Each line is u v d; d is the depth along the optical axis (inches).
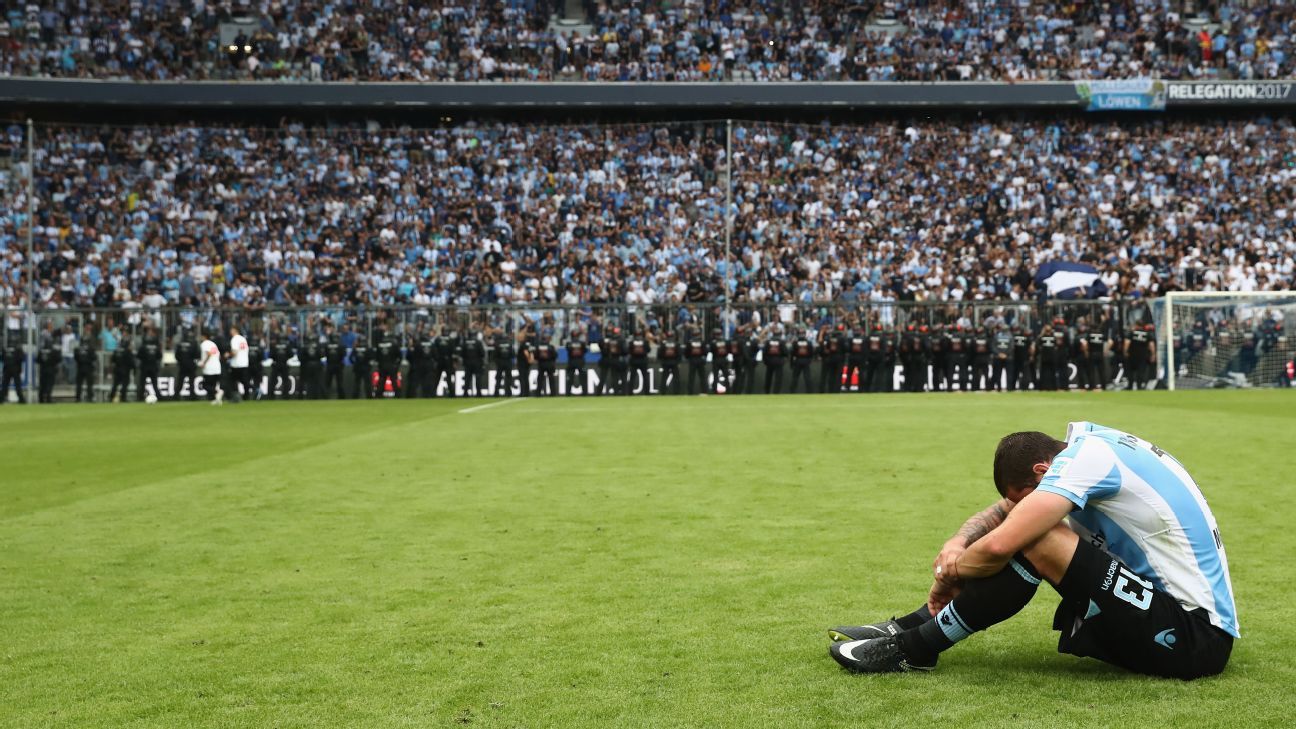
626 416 738.8
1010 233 1407.5
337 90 1462.8
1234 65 1523.1
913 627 157.9
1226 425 598.9
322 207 1428.4
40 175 1424.7
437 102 1472.7
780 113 1553.9
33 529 291.4
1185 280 1348.4
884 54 1535.4
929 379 1173.7
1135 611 142.6
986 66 1529.3
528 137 1503.4
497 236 1402.6
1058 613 151.4
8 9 1464.1
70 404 1058.7
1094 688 146.2
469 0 1542.8
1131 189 1450.5
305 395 1134.4
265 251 1378.0
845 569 227.3
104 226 1389.0
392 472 414.6
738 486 361.1
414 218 1423.5
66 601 207.9
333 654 168.9
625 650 168.7
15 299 1299.2
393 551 255.0
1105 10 1560.0
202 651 171.9
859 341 1145.4
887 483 363.6
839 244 1393.9
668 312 1171.3
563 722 136.2
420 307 1154.7
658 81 1502.2
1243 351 1156.5
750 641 173.3
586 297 1328.7
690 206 1440.7
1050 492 141.8
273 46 1493.6
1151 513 145.2
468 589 214.1
